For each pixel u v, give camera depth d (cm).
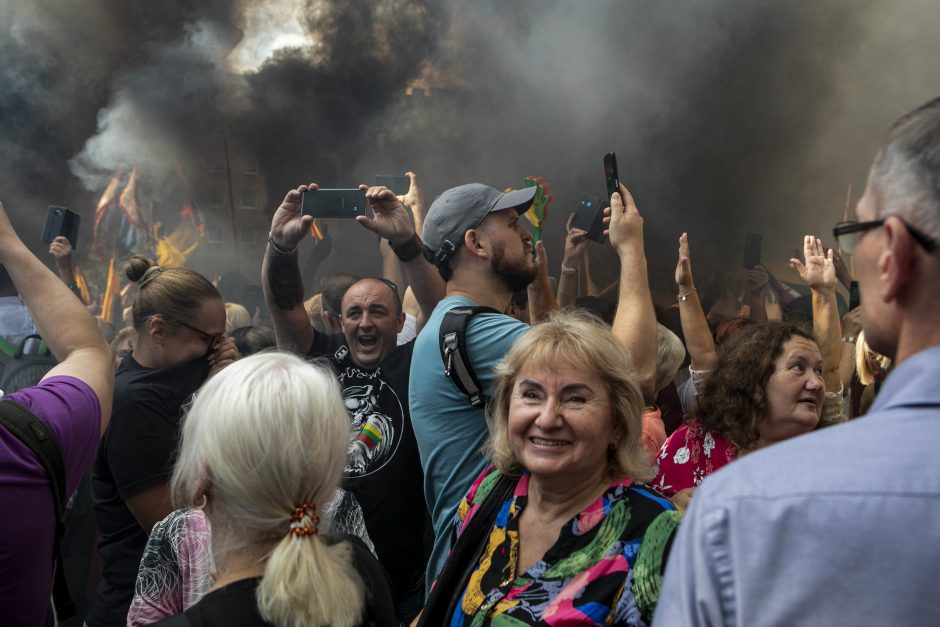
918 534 82
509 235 240
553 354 175
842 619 83
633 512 166
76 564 368
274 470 134
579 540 167
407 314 462
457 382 214
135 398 252
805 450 91
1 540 152
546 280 344
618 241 240
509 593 169
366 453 270
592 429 171
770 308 866
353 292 296
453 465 219
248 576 136
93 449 175
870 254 98
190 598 182
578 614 157
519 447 177
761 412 254
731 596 89
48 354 363
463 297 236
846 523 84
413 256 292
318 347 320
